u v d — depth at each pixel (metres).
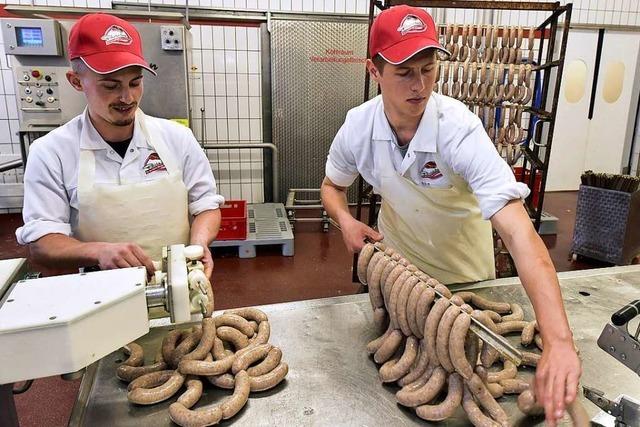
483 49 2.81
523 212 1.10
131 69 1.19
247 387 0.98
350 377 1.08
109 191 1.37
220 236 3.56
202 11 4.20
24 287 0.81
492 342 0.89
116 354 1.15
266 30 4.36
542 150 5.06
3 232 3.99
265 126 4.60
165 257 0.98
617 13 5.09
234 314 1.23
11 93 4.16
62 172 1.36
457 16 4.57
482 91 2.79
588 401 1.01
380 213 1.82
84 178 1.35
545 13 4.74
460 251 1.65
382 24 1.22
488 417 0.91
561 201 5.20
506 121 3.24
